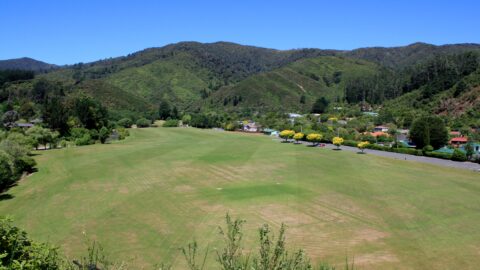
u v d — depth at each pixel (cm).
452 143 7919
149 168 5209
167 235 2545
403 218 2959
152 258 2150
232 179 4497
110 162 5725
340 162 5753
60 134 8962
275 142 8738
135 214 3047
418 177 4600
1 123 9169
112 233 2589
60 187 4062
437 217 2981
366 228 2717
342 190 3916
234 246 777
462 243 2420
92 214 3045
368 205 3341
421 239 2494
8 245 809
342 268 2022
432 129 7025
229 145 8106
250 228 2661
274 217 2969
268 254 732
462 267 2069
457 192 3806
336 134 8938
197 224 2780
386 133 9550
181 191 3872
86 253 2197
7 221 880
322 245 2370
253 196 3659
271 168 5231
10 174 4128
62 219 2916
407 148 6825
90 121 9581
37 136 7331
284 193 3784
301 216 3002
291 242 2411
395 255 2223
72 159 6053
